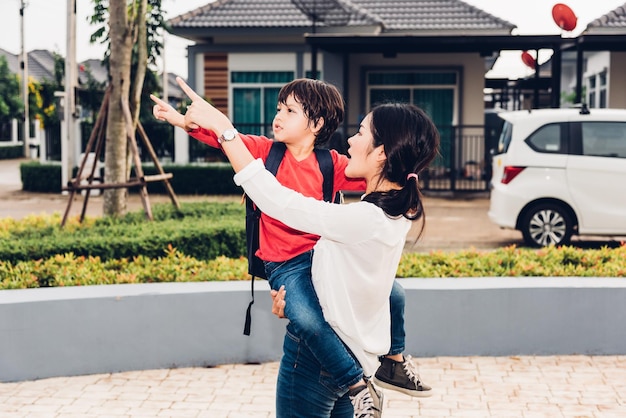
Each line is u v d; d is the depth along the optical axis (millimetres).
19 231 8609
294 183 2936
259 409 5094
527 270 6586
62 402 5211
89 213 15289
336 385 2795
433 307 6016
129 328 5789
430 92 21156
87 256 7289
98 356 5754
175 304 5836
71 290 5867
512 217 10945
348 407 3035
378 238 2633
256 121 21188
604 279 6270
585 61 24984
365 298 2705
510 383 5531
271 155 2957
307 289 2789
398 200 2662
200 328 5895
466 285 6074
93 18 18109
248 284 6090
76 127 19797
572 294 6051
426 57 20969
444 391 5395
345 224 2605
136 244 7422
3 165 34156
